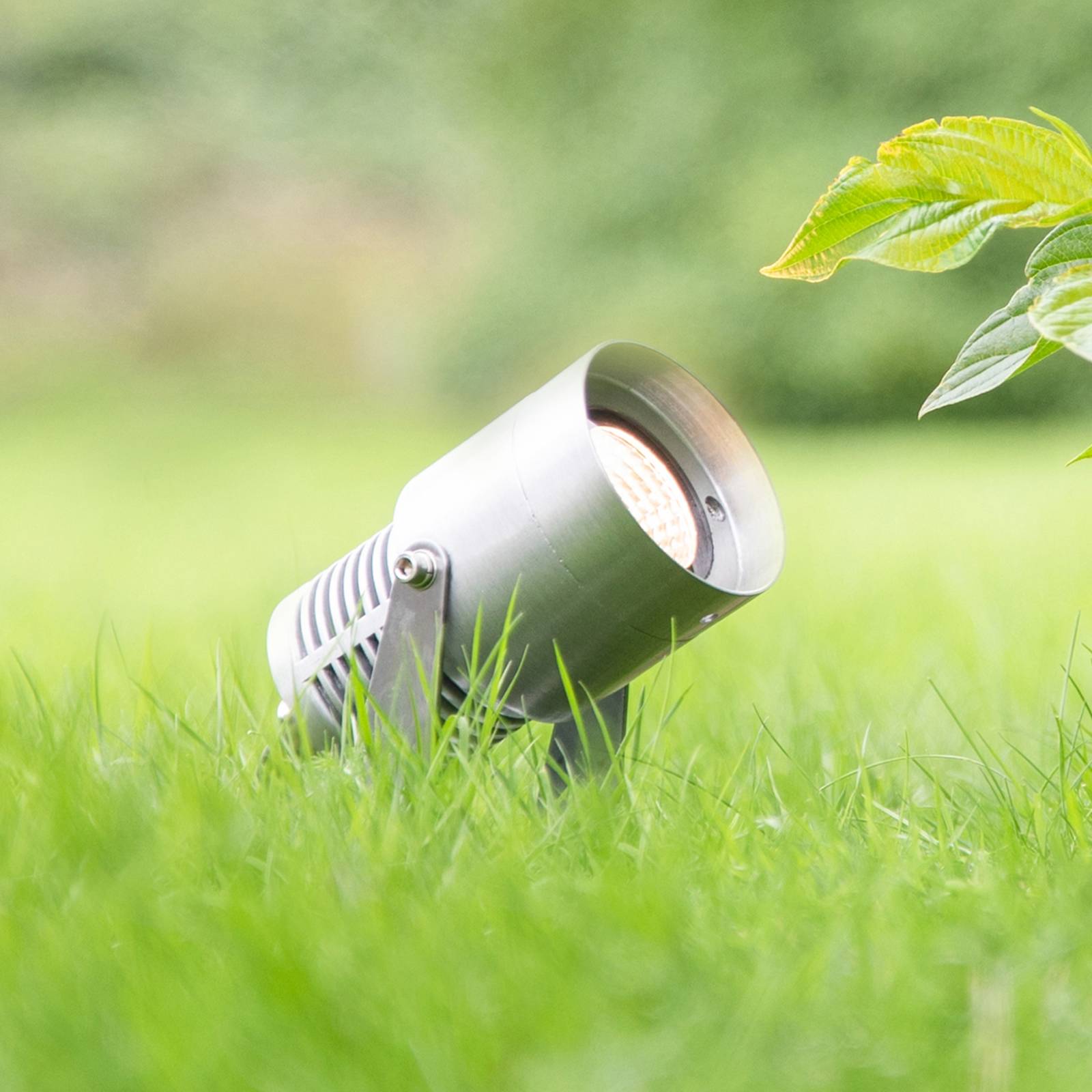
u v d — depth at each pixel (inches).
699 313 1157.7
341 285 1660.9
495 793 103.5
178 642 237.6
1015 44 1063.6
